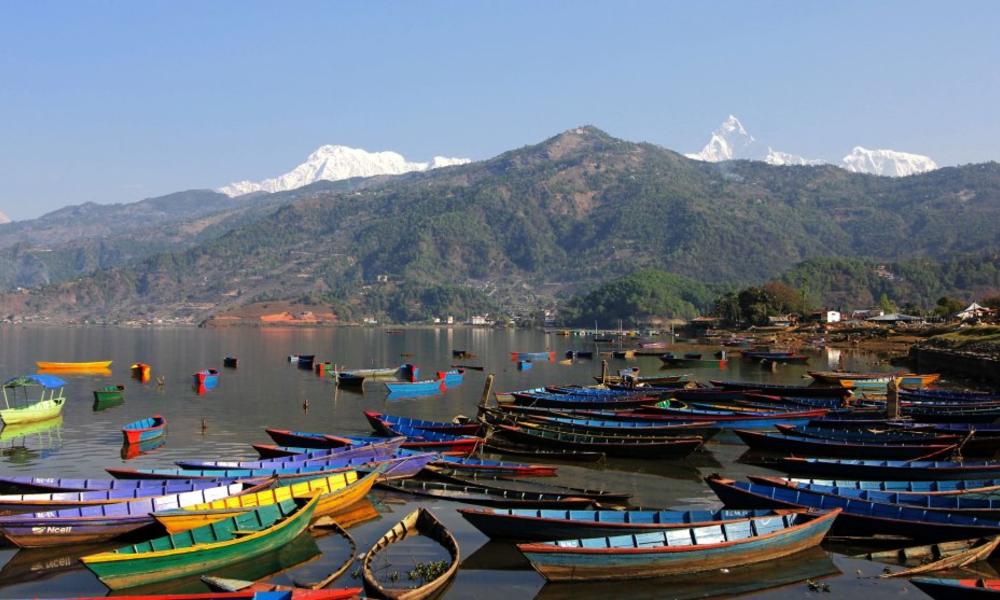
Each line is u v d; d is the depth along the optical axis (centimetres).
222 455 5806
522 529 3434
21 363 16100
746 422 6475
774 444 5512
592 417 6619
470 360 17412
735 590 3181
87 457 5769
